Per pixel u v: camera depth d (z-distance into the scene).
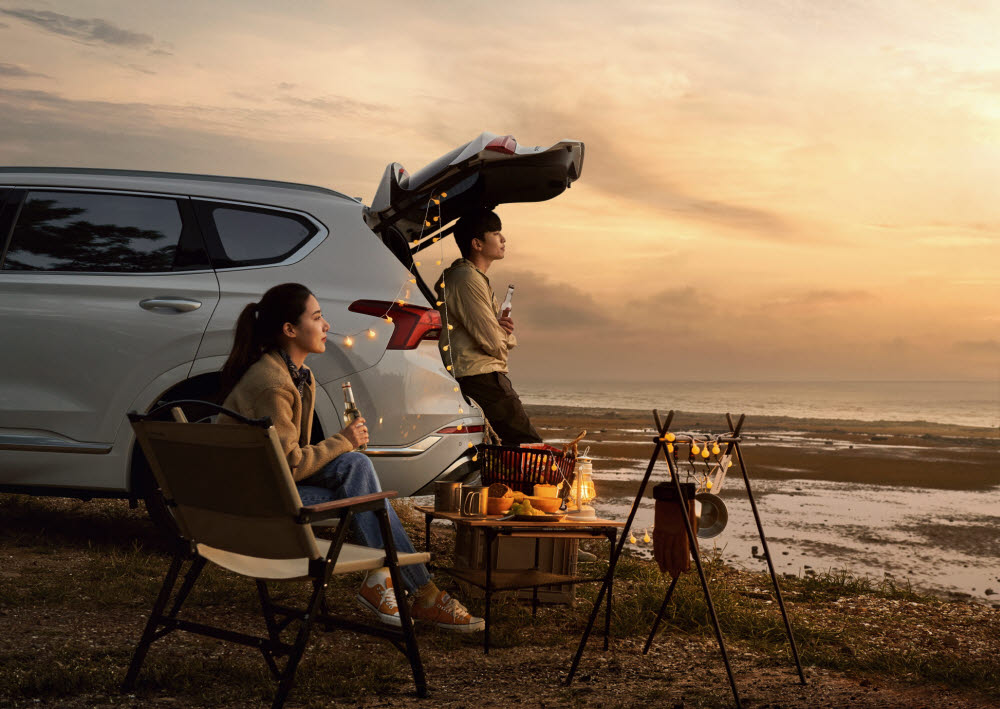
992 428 40.50
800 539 8.43
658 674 3.68
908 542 8.44
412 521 7.67
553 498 4.45
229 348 4.95
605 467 14.69
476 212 5.82
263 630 3.96
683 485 3.68
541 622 4.40
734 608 4.73
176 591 4.42
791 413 78.75
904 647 4.35
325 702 3.15
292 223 5.20
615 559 3.89
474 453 5.31
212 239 5.11
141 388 4.92
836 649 4.21
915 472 15.80
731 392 194.38
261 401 3.58
